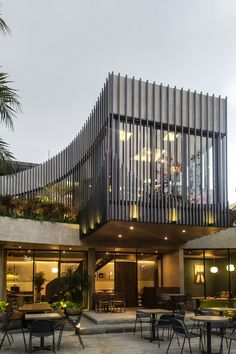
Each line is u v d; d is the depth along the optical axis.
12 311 12.38
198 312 13.69
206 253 23.50
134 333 14.20
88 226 19.03
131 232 18.45
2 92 11.28
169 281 23.22
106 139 16.58
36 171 31.77
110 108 16.64
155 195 16.41
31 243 18.83
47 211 20.33
